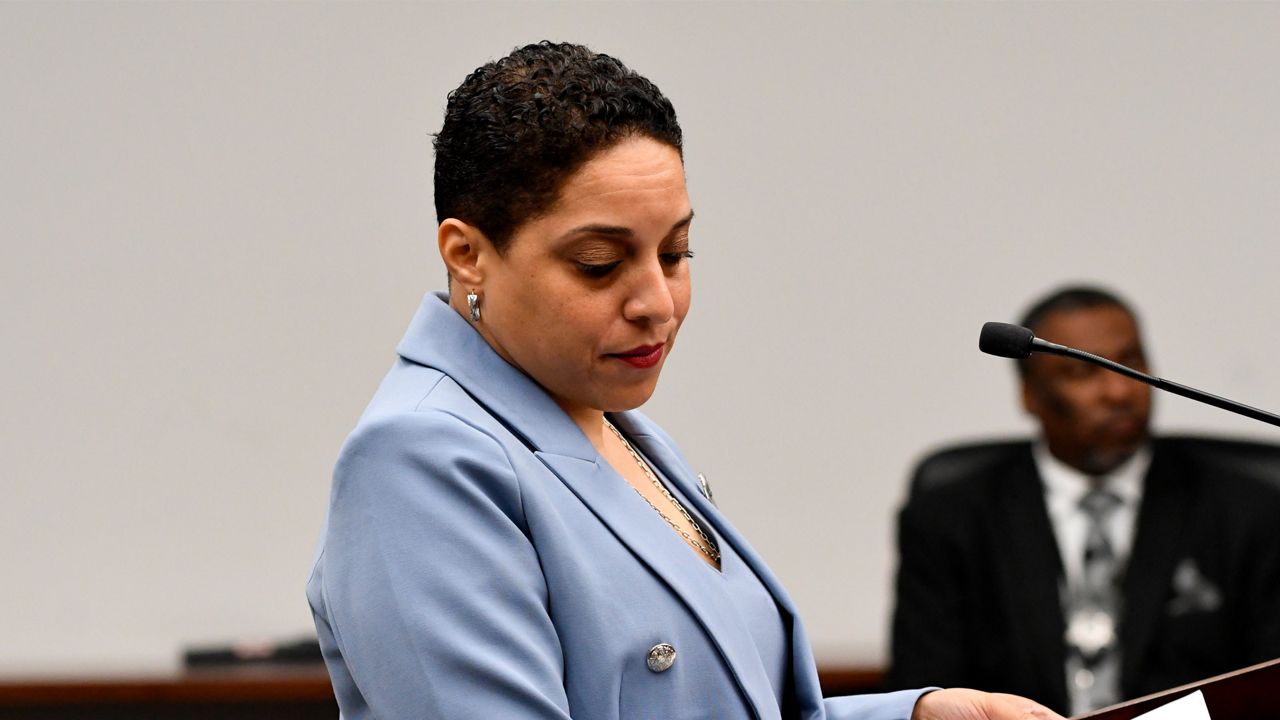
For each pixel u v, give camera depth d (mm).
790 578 14602
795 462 14664
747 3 14648
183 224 14391
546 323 5102
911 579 13008
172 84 14359
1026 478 13055
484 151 5039
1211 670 12352
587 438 5406
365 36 14453
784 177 14672
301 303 14453
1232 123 14562
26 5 14289
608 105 4988
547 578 5031
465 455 4973
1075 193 14641
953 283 14680
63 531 14305
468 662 4770
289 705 13672
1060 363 12891
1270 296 14531
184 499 14383
